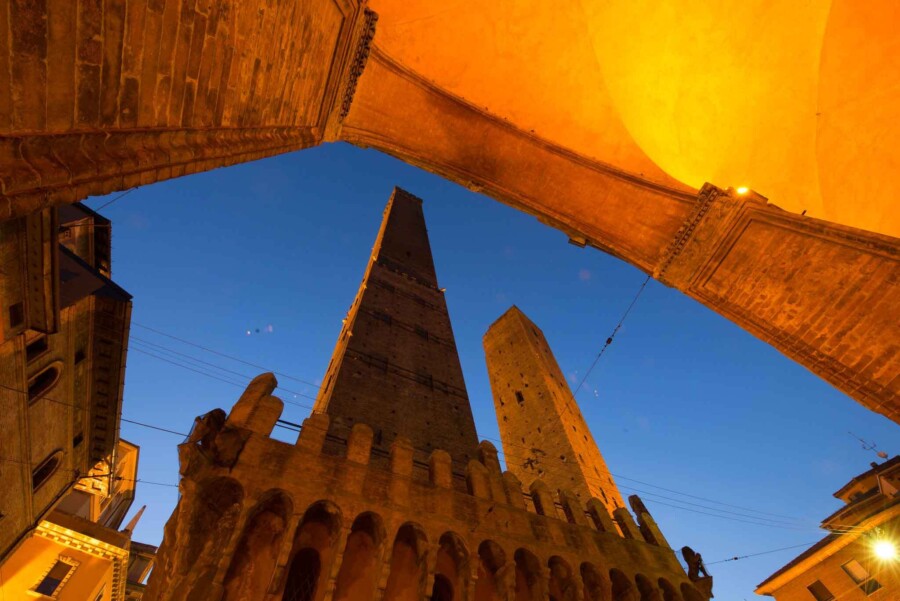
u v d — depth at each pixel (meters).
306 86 10.33
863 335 10.88
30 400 15.27
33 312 12.17
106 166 4.57
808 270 11.57
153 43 5.02
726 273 13.14
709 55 13.11
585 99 14.98
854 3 10.98
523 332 46.34
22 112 3.69
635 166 15.12
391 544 12.30
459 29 14.52
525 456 33.50
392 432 23.39
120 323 18.42
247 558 11.02
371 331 31.84
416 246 52.88
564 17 13.96
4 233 10.79
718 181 14.27
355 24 11.27
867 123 11.65
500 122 15.88
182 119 5.94
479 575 13.79
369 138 16.30
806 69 12.09
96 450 21.17
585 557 15.30
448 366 32.84
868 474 29.86
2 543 15.79
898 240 9.95
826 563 26.03
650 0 13.03
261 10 7.08
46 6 3.78
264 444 13.07
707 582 17.23
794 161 13.09
